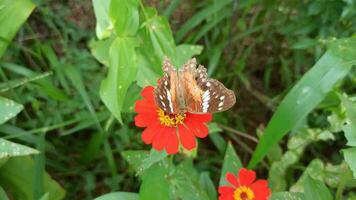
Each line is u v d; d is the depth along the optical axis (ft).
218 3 1.12
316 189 0.72
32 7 0.93
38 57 1.09
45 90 0.99
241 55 1.27
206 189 0.88
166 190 0.66
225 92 0.59
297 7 1.16
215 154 1.17
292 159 1.00
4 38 0.91
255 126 1.25
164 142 0.63
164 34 0.82
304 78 0.83
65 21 1.17
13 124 1.00
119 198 0.72
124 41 0.72
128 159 0.77
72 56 1.11
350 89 1.09
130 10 0.72
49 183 0.93
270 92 1.28
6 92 0.99
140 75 0.79
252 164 0.89
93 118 1.00
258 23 1.24
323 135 0.96
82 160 1.06
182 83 0.61
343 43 0.82
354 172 0.64
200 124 0.63
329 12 1.04
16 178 0.92
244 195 0.71
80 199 1.06
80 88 0.97
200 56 1.20
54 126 0.95
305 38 1.12
